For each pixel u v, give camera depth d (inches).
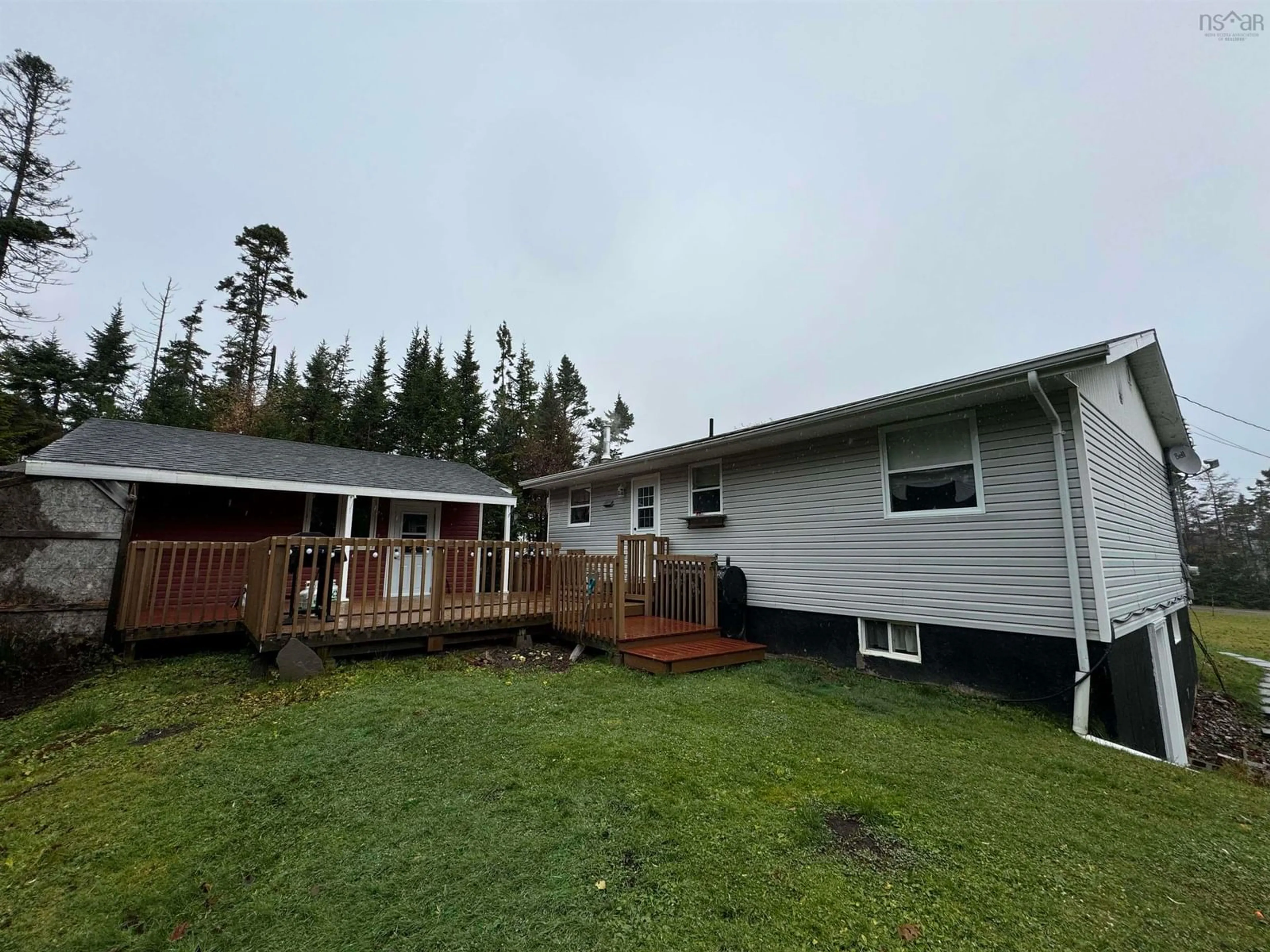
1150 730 238.2
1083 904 90.4
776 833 108.7
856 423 264.5
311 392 820.0
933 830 112.2
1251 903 92.5
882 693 219.8
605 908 86.0
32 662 252.4
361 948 78.5
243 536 394.6
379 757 142.9
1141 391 337.7
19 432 581.0
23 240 666.8
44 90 708.0
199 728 166.4
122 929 83.7
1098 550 196.5
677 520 386.3
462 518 513.7
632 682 223.8
